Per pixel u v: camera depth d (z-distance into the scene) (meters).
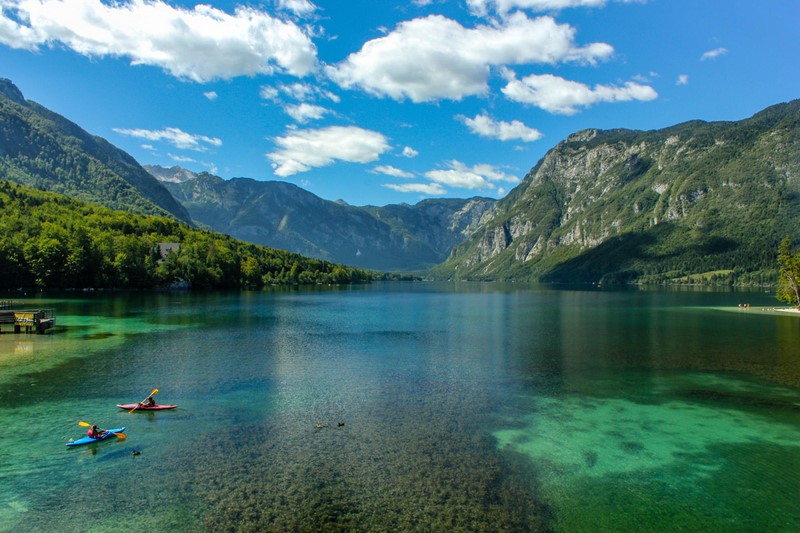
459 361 54.09
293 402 36.91
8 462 25.42
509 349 62.62
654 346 65.62
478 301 174.88
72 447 27.48
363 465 25.45
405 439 29.44
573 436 30.73
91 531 19.17
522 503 21.91
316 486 22.97
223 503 21.31
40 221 174.00
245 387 41.25
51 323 73.56
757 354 59.69
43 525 19.58
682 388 43.12
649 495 23.06
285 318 97.50
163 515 20.30
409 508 21.14
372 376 46.12
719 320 102.50
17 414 33.22
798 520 21.05
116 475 23.98
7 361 50.00
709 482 24.55
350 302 153.38
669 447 29.25
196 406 35.56
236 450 27.25
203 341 64.81
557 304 158.00
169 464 25.27
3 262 141.00
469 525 19.94
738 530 20.23
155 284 178.00
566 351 61.34
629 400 39.22
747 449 29.08
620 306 147.00
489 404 37.28
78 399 36.94
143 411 34.25
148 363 50.09
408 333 78.06
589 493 23.12
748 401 39.28
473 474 24.75
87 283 158.25
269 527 19.45
